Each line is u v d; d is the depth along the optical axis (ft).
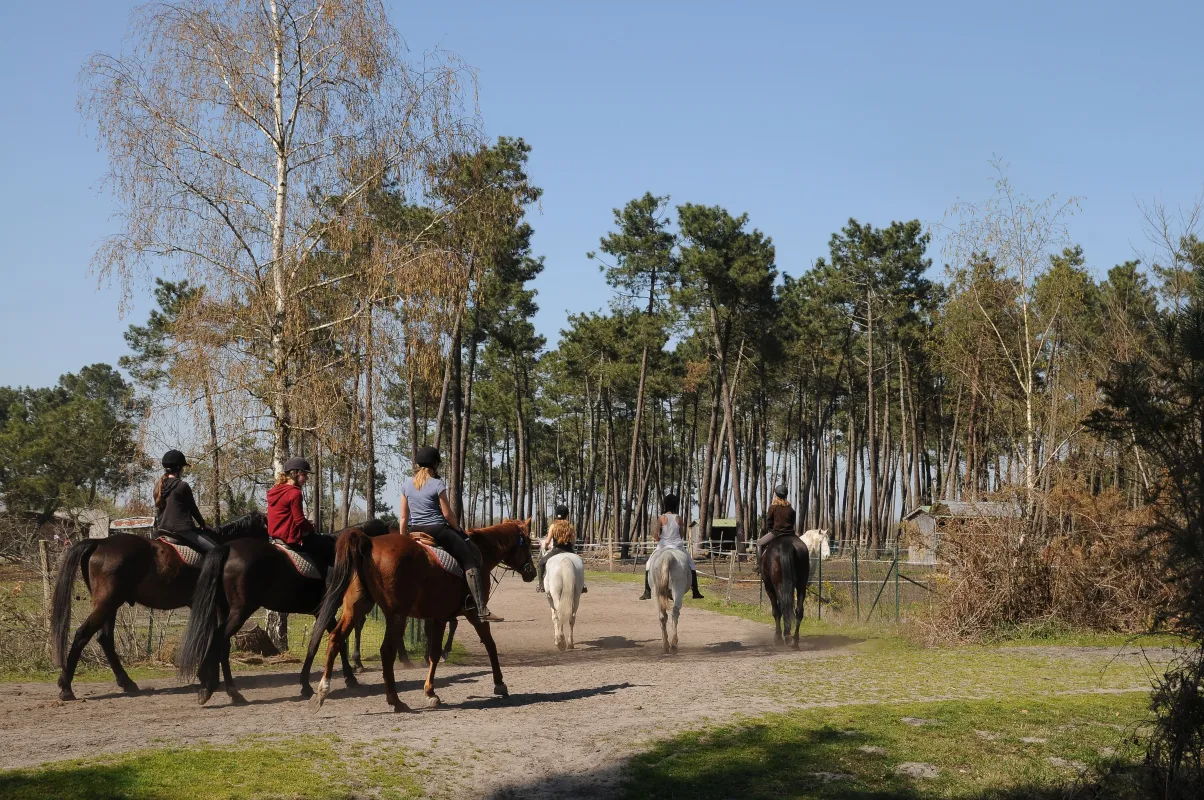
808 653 52.42
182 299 59.26
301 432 57.57
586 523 235.40
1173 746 21.54
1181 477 21.08
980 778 25.18
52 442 153.28
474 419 267.39
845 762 26.61
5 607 45.98
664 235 194.08
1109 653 49.14
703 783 24.71
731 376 218.18
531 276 152.05
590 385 227.40
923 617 57.21
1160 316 22.20
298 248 58.03
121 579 35.81
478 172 63.52
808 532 149.79
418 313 58.75
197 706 33.91
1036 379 70.23
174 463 39.04
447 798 22.94
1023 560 57.00
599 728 30.60
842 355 209.77
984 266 71.05
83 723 30.01
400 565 31.68
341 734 28.32
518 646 58.65
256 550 35.63
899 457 235.81
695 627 69.46
